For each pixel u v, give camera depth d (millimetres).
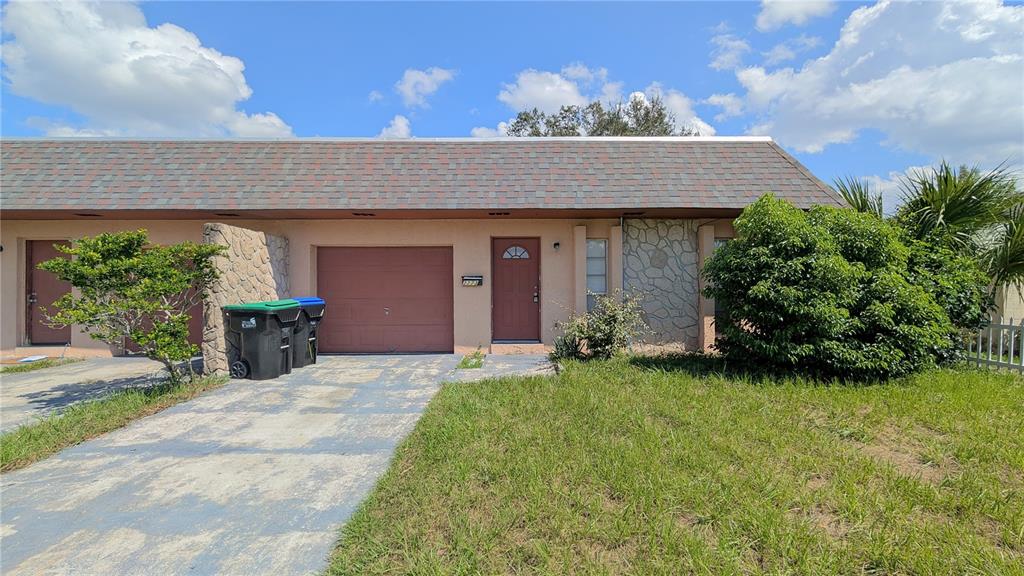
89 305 5824
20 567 2748
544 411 5215
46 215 8883
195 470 4086
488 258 9633
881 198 8656
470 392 6168
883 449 4164
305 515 3320
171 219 9398
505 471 3682
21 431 4906
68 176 9000
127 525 3201
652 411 5148
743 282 6766
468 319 9633
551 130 29328
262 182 8930
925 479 3586
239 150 9883
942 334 6496
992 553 2650
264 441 4777
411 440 4617
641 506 3141
